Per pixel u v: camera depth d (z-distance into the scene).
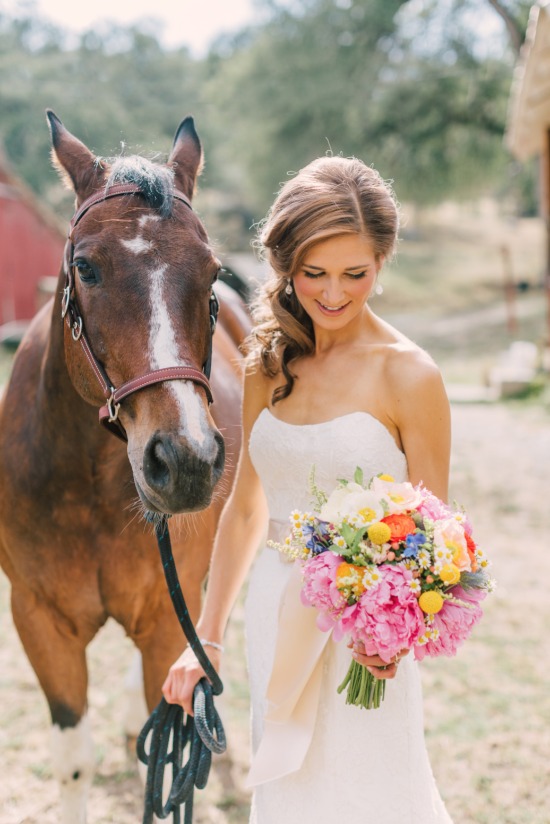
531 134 12.37
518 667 3.69
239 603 4.55
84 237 1.86
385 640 1.43
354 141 22.11
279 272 1.71
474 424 9.41
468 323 21.00
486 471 7.30
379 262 1.70
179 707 1.90
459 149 22.02
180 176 2.14
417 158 22.05
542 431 8.86
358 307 1.71
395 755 1.67
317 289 1.67
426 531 1.50
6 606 4.52
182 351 1.76
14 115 36.19
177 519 2.26
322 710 1.70
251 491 1.97
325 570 1.49
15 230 18.50
